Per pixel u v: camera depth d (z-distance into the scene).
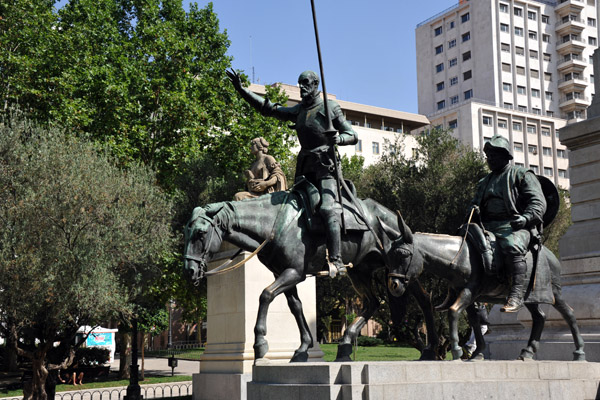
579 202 11.15
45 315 15.48
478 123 67.81
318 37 6.74
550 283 7.08
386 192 22.72
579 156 11.23
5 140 16.22
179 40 24.61
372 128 66.62
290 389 5.81
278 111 7.50
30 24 22.23
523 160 69.94
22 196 15.16
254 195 13.33
